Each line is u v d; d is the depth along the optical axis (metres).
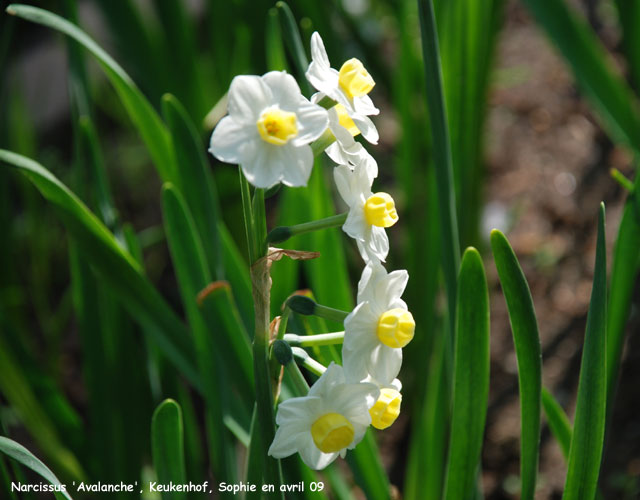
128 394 1.09
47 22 0.90
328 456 0.78
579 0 2.29
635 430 1.33
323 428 0.77
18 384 1.14
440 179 0.91
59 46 2.36
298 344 0.79
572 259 1.70
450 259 0.91
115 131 2.19
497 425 1.40
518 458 1.34
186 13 1.38
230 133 0.75
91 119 1.04
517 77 2.16
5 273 1.46
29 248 1.79
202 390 0.96
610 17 2.21
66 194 0.89
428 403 1.07
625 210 0.92
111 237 0.92
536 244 1.73
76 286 1.04
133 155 2.04
